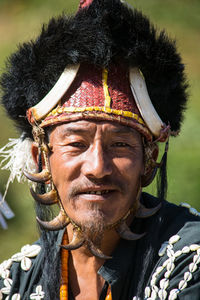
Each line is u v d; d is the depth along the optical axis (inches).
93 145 152.6
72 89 156.2
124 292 159.0
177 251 155.9
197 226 160.6
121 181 153.8
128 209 158.2
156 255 159.6
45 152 163.0
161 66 160.9
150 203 170.1
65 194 156.4
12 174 180.5
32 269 175.5
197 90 436.5
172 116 169.3
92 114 151.6
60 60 156.9
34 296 169.0
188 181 376.8
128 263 160.9
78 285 168.1
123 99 155.0
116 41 155.4
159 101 164.7
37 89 162.7
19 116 170.2
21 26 560.1
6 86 172.9
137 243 163.3
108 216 153.8
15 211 415.8
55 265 168.6
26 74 164.6
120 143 154.3
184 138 408.8
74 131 153.1
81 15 160.2
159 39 161.3
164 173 167.2
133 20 159.2
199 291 150.9
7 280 175.6
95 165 149.7
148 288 154.3
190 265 152.6
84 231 153.5
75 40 155.2
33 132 164.7
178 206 171.2
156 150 166.2
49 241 171.8
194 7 559.5
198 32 524.1
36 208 178.7
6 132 378.0
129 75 157.4
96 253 153.6
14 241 403.2
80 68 156.9
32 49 163.0
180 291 151.2
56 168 157.9
